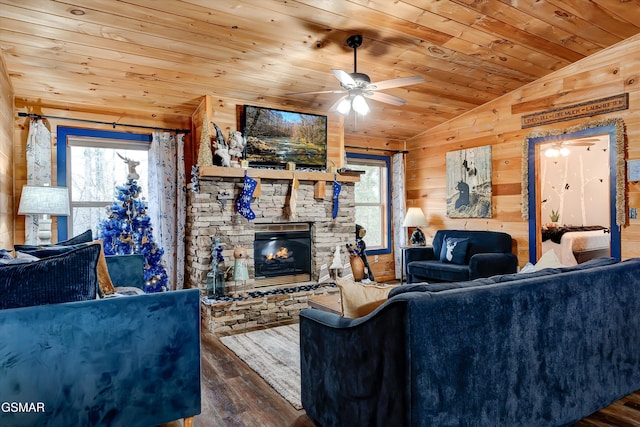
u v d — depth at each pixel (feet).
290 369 9.72
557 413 6.34
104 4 9.27
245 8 9.82
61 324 5.56
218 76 13.39
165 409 6.41
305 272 16.92
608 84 13.74
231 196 14.94
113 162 15.21
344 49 12.23
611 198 13.69
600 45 13.41
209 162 14.17
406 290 5.62
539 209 16.01
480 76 15.07
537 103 15.89
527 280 6.09
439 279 16.29
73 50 11.12
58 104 13.98
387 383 5.18
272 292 14.60
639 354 7.95
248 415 7.53
